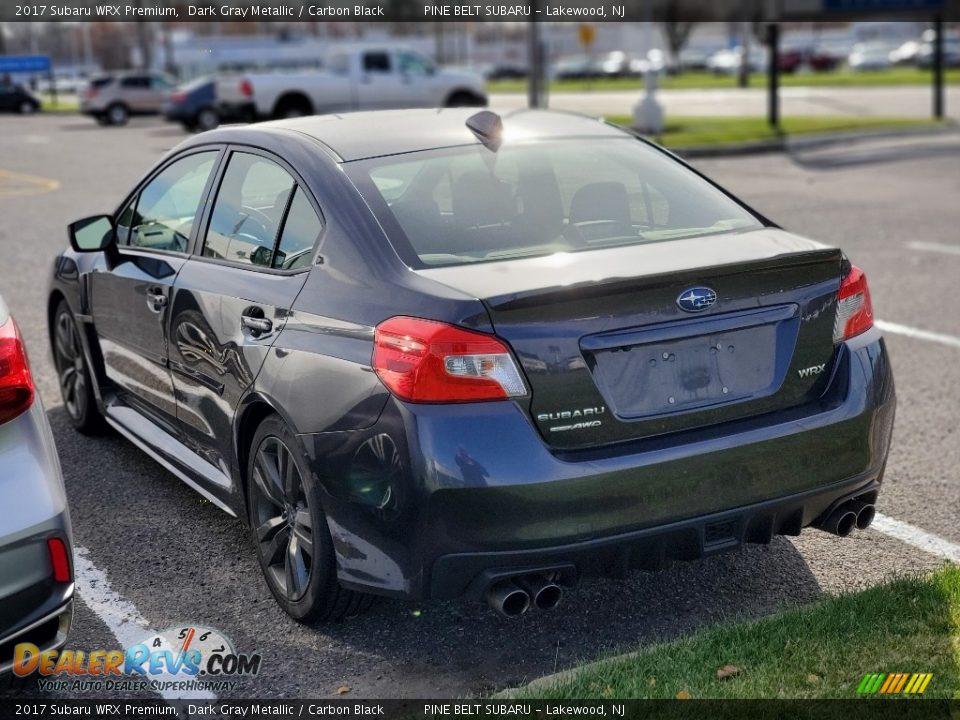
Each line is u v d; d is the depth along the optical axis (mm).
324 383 3250
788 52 62125
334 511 3246
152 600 3842
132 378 4754
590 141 4172
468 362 2996
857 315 3543
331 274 3426
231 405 3789
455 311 3018
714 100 35812
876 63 60531
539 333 3029
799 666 3139
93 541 4324
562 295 3018
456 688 3254
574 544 3043
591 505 3035
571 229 3561
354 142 3887
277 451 3598
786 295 3363
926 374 6398
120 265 4750
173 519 4523
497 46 97000
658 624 3605
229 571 4055
